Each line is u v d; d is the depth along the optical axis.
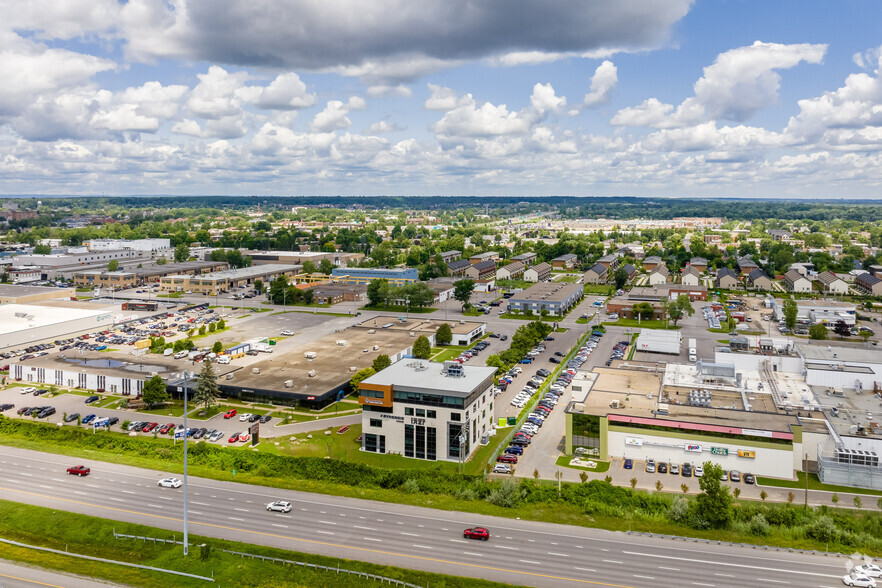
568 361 176.12
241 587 74.06
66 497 96.56
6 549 82.81
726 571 76.81
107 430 126.62
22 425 125.75
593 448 114.69
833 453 105.00
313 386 143.88
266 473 105.94
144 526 87.31
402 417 115.06
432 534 85.94
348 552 81.06
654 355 182.50
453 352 189.00
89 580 76.00
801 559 79.75
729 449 107.62
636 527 88.19
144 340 188.50
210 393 135.50
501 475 106.44
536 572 76.44
